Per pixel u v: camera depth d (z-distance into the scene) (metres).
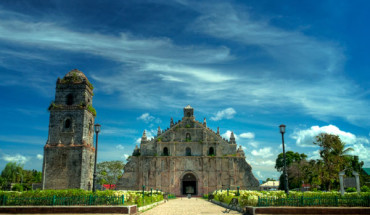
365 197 29.06
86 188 62.00
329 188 66.88
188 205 45.62
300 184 92.19
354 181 67.62
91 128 67.56
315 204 28.64
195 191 82.00
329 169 65.25
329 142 65.62
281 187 98.31
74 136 62.69
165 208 38.91
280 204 28.61
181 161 79.75
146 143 81.06
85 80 66.12
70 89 65.62
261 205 28.66
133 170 79.00
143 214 30.67
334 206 28.58
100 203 30.55
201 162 79.69
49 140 62.59
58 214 28.52
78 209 28.70
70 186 59.75
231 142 81.06
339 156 64.94
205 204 48.50
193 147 81.00
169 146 80.50
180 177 78.75
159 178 78.06
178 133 81.75
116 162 101.75
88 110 65.75
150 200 41.84
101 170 99.50
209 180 78.56
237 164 79.44
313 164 68.69
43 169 60.84
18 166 123.50
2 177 117.81
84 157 61.75
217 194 53.81
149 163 79.31
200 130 82.00
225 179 78.44
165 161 79.62
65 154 61.47
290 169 93.81
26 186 100.94
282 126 33.78
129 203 32.38
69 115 63.78
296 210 27.27
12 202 31.02
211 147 81.62
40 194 32.84
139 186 77.81
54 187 59.91
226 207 40.28
